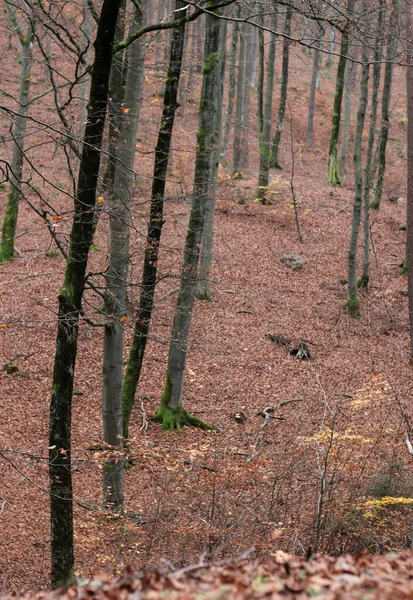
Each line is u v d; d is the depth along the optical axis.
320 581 4.23
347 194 34.78
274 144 38.34
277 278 24.81
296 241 28.12
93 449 14.83
